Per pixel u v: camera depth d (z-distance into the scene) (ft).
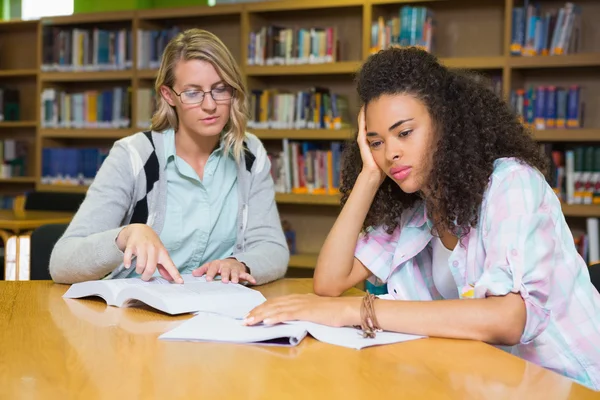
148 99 17.10
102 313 4.50
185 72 6.10
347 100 15.94
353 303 4.04
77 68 17.84
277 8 15.56
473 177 4.22
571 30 13.46
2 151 19.25
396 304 3.97
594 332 4.31
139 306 4.75
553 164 13.65
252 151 6.85
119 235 5.26
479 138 4.36
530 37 13.66
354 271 5.25
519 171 4.22
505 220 4.04
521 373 3.19
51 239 7.14
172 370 3.15
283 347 3.62
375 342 3.69
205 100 6.13
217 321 4.09
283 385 2.95
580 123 13.74
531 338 3.91
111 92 17.56
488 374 3.17
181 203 6.55
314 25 16.21
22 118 19.85
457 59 14.06
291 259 15.28
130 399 2.72
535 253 3.92
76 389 2.85
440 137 4.28
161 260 5.06
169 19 17.61
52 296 5.13
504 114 4.53
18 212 13.51
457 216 4.29
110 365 3.22
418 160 4.28
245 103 6.50
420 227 5.07
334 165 15.12
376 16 15.12
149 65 17.11
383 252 5.23
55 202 14.39
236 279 5.46
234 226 6.77
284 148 15.49
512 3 13.71
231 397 2.77
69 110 18.03
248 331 3.83
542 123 13.70
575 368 4.28
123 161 6.23
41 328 4.03
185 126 6.45
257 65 15.67
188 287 4.91
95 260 5.29
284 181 15.55
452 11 15.05
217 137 6.66
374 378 3.08
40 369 3.14
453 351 3.59
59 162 18.08
